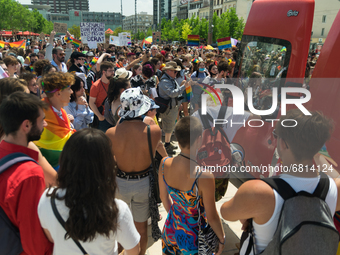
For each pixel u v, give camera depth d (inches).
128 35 598.5
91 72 237.6
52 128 94.5
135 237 55.3
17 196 53.1
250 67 140.6
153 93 190.1
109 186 50.6
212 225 70.6
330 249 46.6
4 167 54.2
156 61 239.0
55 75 96.3
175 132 69.2
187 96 224.1
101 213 47.9
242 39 156.3
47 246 55.3
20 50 348.8
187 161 68.5
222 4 2783.0
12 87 87.8
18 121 58.6
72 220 46.9
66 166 49.3
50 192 51.0
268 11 133.0
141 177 89.2
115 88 127.8
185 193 68.8
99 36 422.3
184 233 72.4
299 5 109.2
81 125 140.1
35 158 63.4
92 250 50.4
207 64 312.2
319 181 48.6
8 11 2420.0
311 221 45.6
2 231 53.9
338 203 50.4
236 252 105.5
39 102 62.1
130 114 87.9
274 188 47.8
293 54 109.7
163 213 133.0
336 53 90.4
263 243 51.4
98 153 48.9
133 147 86.7
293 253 45.8
